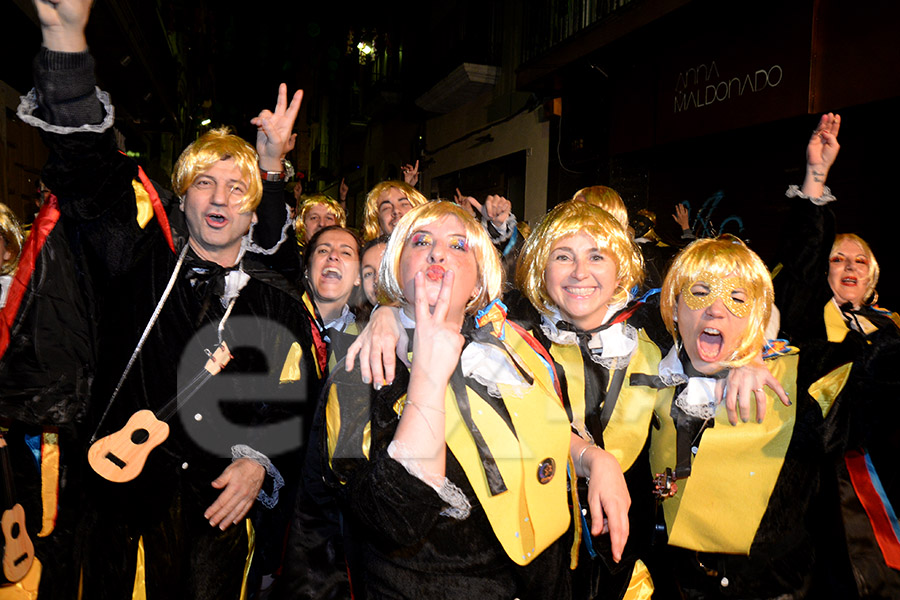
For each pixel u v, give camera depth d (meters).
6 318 1.86
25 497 1.98
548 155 8.97
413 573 1.39
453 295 1.42
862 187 4.84
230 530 2.01
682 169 6.90
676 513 1.83
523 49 9.52
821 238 2.03
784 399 1.72
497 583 1.43
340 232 2.89
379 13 15.48
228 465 2.02
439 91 11.33
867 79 4.59
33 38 6.38
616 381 1.86
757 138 5.89
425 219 1.45
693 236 6.17
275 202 2.34
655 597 1.94
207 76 19.42
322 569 1.60
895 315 3.01
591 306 1.87
